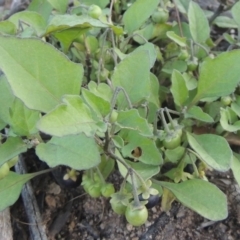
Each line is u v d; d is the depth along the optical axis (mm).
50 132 123
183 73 210
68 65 151
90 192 179
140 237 205
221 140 174
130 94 173
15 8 277
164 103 232
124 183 163
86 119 137
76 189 218
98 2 228
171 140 176
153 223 208
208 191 171
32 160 227
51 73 150
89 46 215
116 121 153
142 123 153
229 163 167
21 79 144
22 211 212
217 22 266
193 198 171
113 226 208
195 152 185
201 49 224
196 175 189
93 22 180
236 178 181
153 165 171
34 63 147
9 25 198
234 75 182
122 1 254
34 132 165
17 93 140
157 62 236
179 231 207
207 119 188
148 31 231
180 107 193
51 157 154
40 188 219
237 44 229
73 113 134
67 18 179
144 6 209
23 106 163
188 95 198
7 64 141
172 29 238
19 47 144
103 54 210
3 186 178
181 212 211
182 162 191
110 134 160
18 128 165
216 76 184
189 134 181
